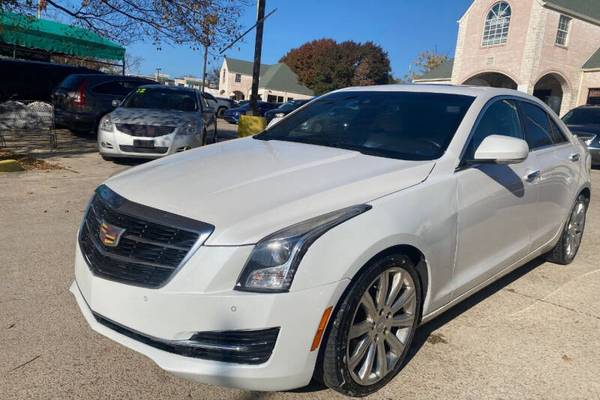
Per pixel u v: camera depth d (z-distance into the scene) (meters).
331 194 2.56
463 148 3.21
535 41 26.36
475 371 2.96
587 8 28.41
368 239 2.41
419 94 3.82
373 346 2.62
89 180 7.63
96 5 11.60
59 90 12.81
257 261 2.23
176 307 2.27
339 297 2.33
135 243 2.42
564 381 2.91
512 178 3.50
